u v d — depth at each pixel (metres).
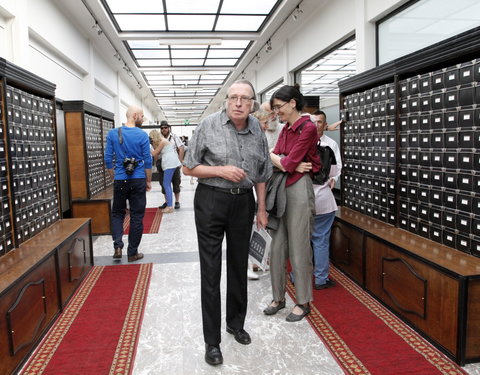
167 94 16.62
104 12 6.41
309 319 2.42
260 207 2.25
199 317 2.50
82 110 4.78
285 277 2.54
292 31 7.83
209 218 1.93
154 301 2.75
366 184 3.29
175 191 6.71
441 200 2.36
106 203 4.83
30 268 2.07
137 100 16.25
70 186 4.85
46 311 2.30
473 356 1.87
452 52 2.16
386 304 2.54
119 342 2.18
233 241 2.02
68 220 3.45
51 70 5.72
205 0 6.31
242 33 8.12
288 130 2.44
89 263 3.43
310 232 2.40
